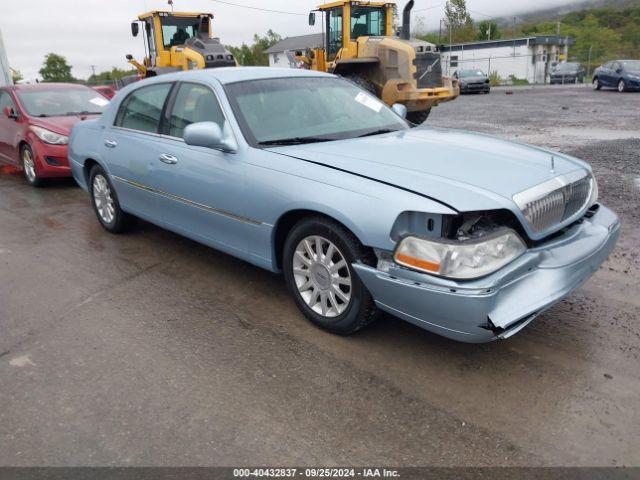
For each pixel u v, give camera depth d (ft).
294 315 12.31
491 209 8.95
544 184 9.95
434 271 8.86
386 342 11.03
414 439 8.31
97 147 17.51
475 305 8.59
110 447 8.29
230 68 14.87
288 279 11.91
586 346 10.62
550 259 9.63
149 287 14.07
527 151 11.89
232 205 12.42
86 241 17.94
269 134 12.55
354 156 11.12
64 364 10.57
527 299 9.01
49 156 24.86
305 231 11.05
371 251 10.11
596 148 30.14
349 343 11.02
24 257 16.61
